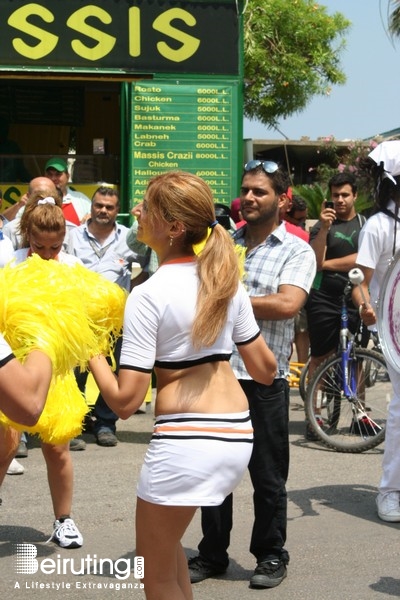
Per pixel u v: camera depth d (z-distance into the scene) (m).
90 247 11.03
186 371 4.69
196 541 7.43
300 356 13.83
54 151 18.06
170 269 4.77
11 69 12.99
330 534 7.62
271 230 6.76
